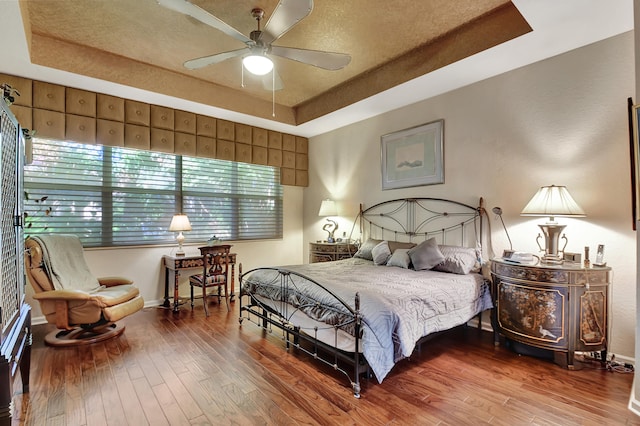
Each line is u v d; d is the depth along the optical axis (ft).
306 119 16.29
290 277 9.78
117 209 13.38
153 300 14.16
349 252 15.62
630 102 8.25
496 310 9.80
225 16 9.15
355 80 13.60
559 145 9.66
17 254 6.55
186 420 6.13
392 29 9.91
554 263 8.86
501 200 10.98
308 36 10.22
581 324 8.12
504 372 8.07
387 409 6.49
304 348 9.55
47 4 8.59
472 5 8.82
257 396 6.95
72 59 10.72
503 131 10.93
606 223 8.81
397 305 7.47
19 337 6.18
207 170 15.89
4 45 9.05
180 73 12.97
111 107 12.73
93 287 11.05
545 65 9.97
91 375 7.84
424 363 8.59
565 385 7.43
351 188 16.67
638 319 6.49
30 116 11.17
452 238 12.36
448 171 12.50
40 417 6.19
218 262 13.32
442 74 11.02
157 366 8.33
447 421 6.11
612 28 8.36
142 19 9.32
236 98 14.75
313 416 6.25
